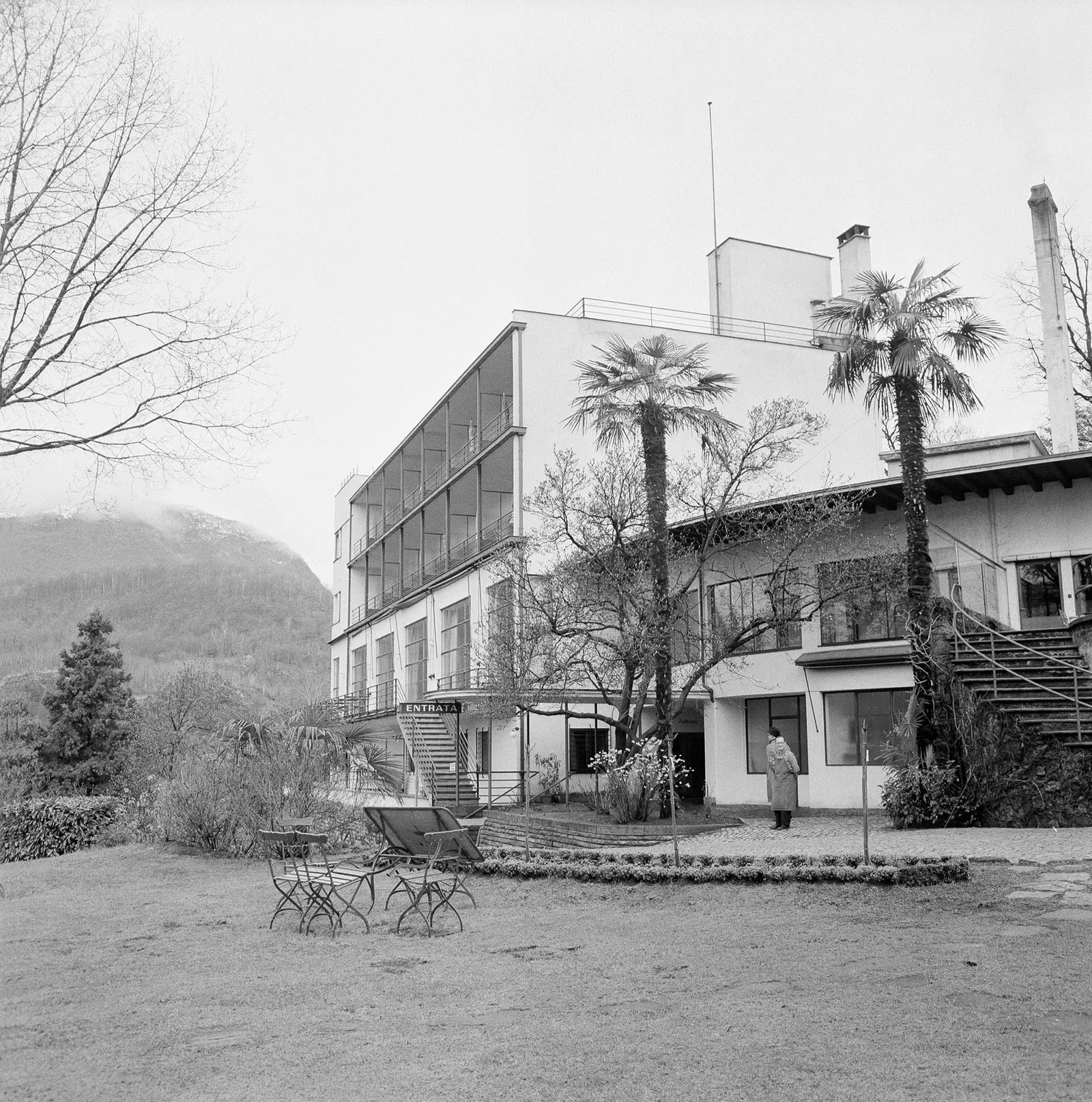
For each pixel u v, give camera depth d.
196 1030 6.05
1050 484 22.84
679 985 6.83
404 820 10.59
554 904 11.12
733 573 27.27
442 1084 4.88
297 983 7.33
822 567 24.77
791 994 6.39
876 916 9.36
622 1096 4.61
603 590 24.62
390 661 48.94
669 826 20.03
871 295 19.91
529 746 31.14
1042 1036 5.24
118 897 12.77
